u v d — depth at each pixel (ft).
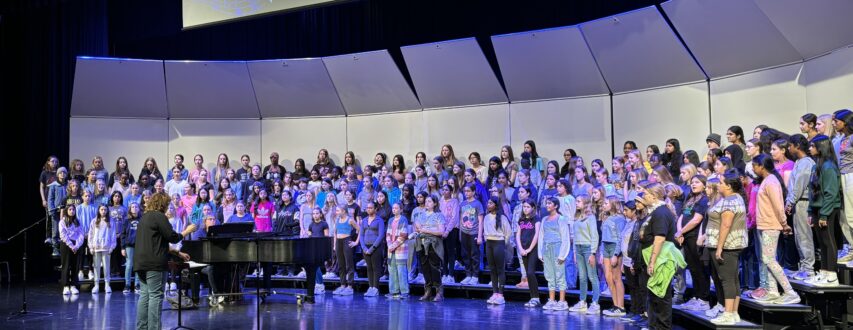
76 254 35.42
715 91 32.76
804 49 28.68
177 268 24.76
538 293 28.94
